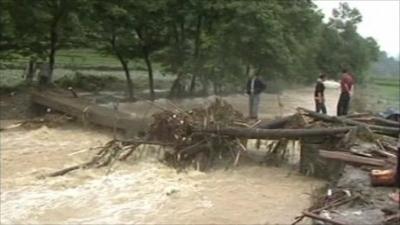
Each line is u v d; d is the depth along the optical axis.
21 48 31.97
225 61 33.12
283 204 13.92
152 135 18.91
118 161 17.98
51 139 21.70
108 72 49.00
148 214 13.24
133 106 30.89
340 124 17.61
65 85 35.56
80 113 23.72
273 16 31.44
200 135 17.88
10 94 28.84
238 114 19.34
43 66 32.25
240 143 18.22
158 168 17.30
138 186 15.59
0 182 15.79
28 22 29.42
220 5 31.20
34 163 18.05
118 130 22.23
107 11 30.86
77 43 33.91
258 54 32.16
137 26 32.91
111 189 15.32
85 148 20.23
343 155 13.59
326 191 12.54
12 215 13.09
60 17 30.73
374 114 22.34
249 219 12.84
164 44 34.78
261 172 17.14
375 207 9.80
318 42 56.59
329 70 70.81
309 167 16.67
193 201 14.25
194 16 33.50
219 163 17.98
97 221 12.76
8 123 24.53
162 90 39.19
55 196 14.62
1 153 19.34
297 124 18.09
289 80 42.53
